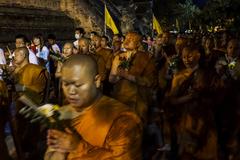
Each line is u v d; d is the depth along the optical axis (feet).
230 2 47.60
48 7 78.33
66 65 8.75
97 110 8.92
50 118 8.92
